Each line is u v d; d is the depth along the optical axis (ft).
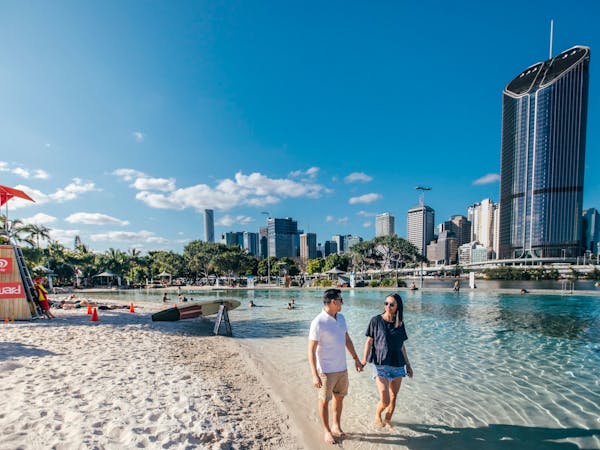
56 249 189.37
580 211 483.92
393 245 238.89
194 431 12.19
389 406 13.38
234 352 27.35
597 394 17.76
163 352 25.88
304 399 17.02
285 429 13.37
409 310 56.13
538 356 26.13
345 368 12.11
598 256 354.33
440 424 14.10
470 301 72.08
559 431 13.53
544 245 495.41
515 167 534.37
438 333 35.76
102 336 31.45
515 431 13.52
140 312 55.88
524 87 526.16
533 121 511.40
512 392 18.12
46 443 10.30
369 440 12.60
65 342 27.66
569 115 488.85
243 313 56.70
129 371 19.49
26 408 13.07
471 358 25.59
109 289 172.24
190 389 17.03
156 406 14.33
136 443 10.80
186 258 225.76
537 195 505.25
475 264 455.22
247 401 16.30
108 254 223.30
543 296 83.82
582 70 481.05
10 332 32.12
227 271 199.31
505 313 52.08
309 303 75.92
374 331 13.32
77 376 17.94
